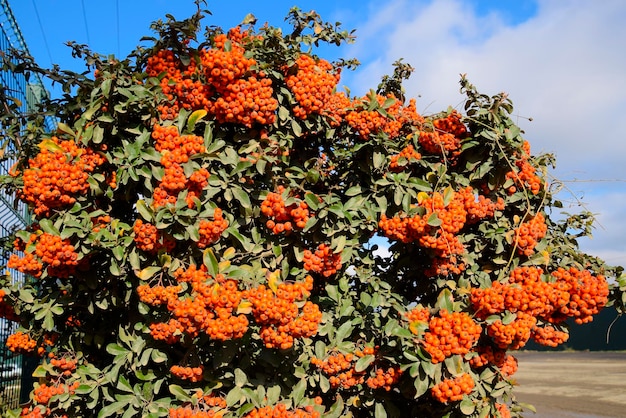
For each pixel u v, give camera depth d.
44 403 3.48
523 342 3.39
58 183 3.03
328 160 4.17
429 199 3.54
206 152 3.26
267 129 3.63
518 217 3.90
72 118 3.75
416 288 4.23
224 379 3.35
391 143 3.89
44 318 3.81
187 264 3.24
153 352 3.30
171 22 3.46
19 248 3.95
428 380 3.31
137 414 3.41
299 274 3.52
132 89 3.36
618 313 3.67
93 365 3.63
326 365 3.42
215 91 3.47
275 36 3.60
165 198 3.09
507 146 3.80
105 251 3.26
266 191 3.49
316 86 3.54
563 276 3.54
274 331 3.02
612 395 12.90
